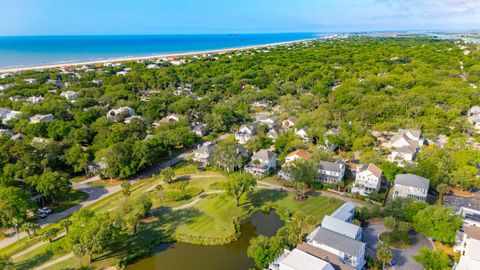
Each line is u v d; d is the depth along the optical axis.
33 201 73.25
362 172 85.25
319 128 116.88
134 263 60.53
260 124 134.38
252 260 61.28
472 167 84.25
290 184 91.19
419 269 55.41
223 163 98.38
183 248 65.00
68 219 70.88
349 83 189.75
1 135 111.69
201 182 93.38
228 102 169.50
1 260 53.19
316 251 55.16
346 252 53.91
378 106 138.75
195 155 107.25
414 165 90.38
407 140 106.38
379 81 189.75
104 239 58.06
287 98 174.12
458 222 60.25
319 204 79.94
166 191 86.88
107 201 82.44
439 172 83.06
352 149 112.31
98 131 122.56
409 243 62.12
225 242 66.38
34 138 114.25
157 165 105.88
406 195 78.38
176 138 114.94
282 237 59.44
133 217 66.50
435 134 119.25
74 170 96.56
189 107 155.62
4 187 72.56
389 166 87.62
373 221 70.19
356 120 132.38
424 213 63.88
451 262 54.56
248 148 110.56
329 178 88.50
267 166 97.94
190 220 73.44
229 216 75.12
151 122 146.62
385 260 53.56
